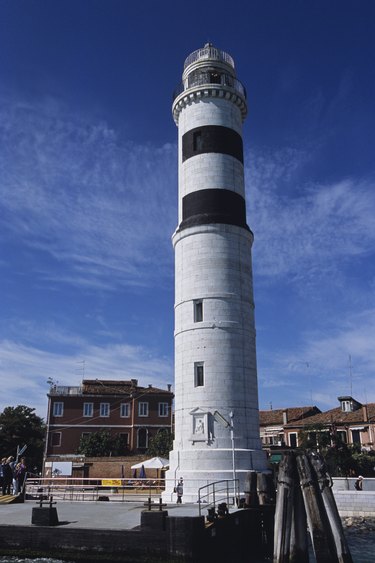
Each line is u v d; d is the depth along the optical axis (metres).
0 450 74.62
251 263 36.06
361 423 61.88
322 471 21.75
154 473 50.34
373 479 41.19
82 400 71.69
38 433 78.88
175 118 40.19
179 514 22.00
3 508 26.11
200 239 34.66
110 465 53.03
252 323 34.59
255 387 33.34
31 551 20.28
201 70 39.47
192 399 31.88
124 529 19.75
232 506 26.00
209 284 33.66
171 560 18.89
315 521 21.08
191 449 30.80
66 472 52.66
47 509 20.91
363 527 34.41
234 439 30.69
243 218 36.31
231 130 37.72
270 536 25.70
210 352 32.34
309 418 68.88
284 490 21.72
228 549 21.91
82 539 19.92
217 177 35.94
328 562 20.58
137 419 71.38
